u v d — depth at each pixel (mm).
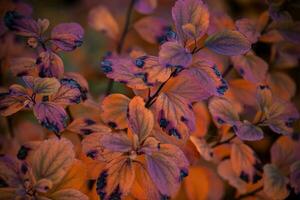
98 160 340
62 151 333
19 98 354
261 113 375
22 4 420
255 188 422
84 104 398
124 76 349
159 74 337
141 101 341
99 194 326
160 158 330
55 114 339
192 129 339
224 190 459
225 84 336
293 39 410
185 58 324
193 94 355
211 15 415
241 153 386
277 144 404
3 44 451
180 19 342
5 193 327
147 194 332
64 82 357
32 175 329
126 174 331
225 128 404
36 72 375
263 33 423
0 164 335
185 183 425
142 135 337
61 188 341
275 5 403
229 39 344
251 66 398
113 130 383
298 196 455
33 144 356
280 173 388
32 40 361
